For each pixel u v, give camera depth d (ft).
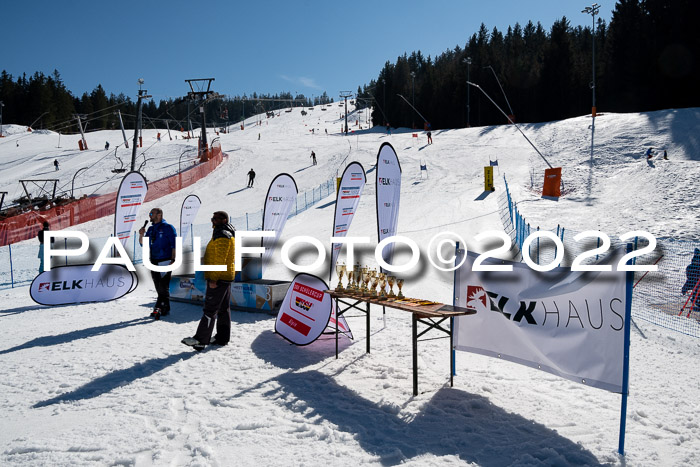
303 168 141.59
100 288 32.86
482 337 15.76
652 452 11.53
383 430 12.95
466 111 265.95
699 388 15.89
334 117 501.15
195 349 20.52
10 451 11.93
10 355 20.74
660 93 201.77
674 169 82.69
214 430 12.94
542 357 13.97
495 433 12.73
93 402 15.21
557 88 235.40
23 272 56.29
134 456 11.50
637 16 212.64
